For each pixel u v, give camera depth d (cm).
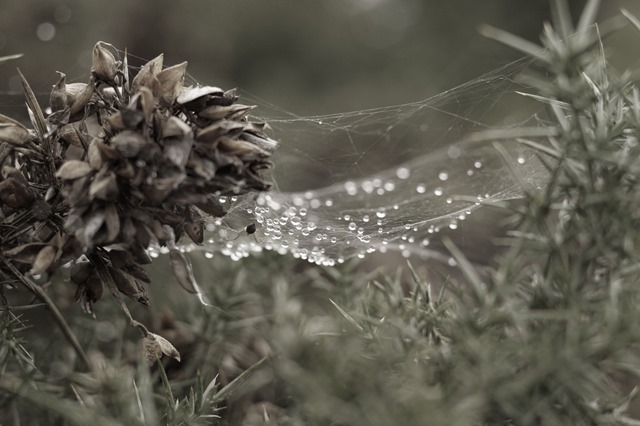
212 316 60
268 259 63
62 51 97
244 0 123
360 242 72
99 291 51
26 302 62
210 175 48
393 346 48
